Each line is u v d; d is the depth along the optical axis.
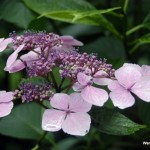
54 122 0.32
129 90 0.33
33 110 0.52
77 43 0.40
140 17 0.57
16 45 0.36
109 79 0.35
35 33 0.37
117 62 0.42
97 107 0.35
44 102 0.37
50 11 0.45
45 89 0.34
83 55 0.34
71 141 0.55
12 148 0.58
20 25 0.48
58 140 0.58
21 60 0.36
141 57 0.59
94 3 0.57
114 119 0.35
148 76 0.33
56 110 0.33
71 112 0.33
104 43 0.52
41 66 0.35
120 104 0.32
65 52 0.36
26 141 0.58
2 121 0.51
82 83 0.33
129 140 0.54
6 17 0.48
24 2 0.47
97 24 0.46
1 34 0.52
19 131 0.51
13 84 0.54
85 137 0.55
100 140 0.53
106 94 0.32
